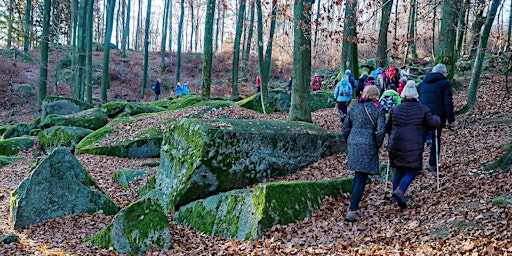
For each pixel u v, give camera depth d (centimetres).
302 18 1070
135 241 571
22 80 2962
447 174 697
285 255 516
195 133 783
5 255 561
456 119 1095
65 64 3316
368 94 598
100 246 605
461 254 431
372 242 514
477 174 661
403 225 546
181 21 3344
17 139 1489
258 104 1752
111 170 1075
